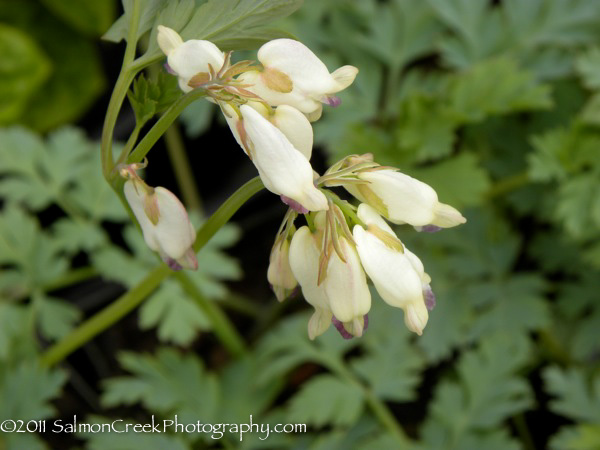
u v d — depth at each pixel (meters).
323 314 0.24
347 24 0.47
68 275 0.41
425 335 0.41
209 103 0.44
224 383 0.40
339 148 0.41
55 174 0.43
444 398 0.38
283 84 0.24
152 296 0.40
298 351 0.39
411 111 0.42
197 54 0.24
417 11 0.48
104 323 0.34
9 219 0.41
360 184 0.24
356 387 0.38
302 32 0.46
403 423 0.44
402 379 0.39
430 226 0.24
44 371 0.35
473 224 0.44
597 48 0.44
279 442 0.37
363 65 0.47
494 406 0.37
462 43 0.47
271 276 0.25
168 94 0.26
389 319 0.40
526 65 0.46
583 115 0.42
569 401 0.38
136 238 0.43
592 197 0.41
